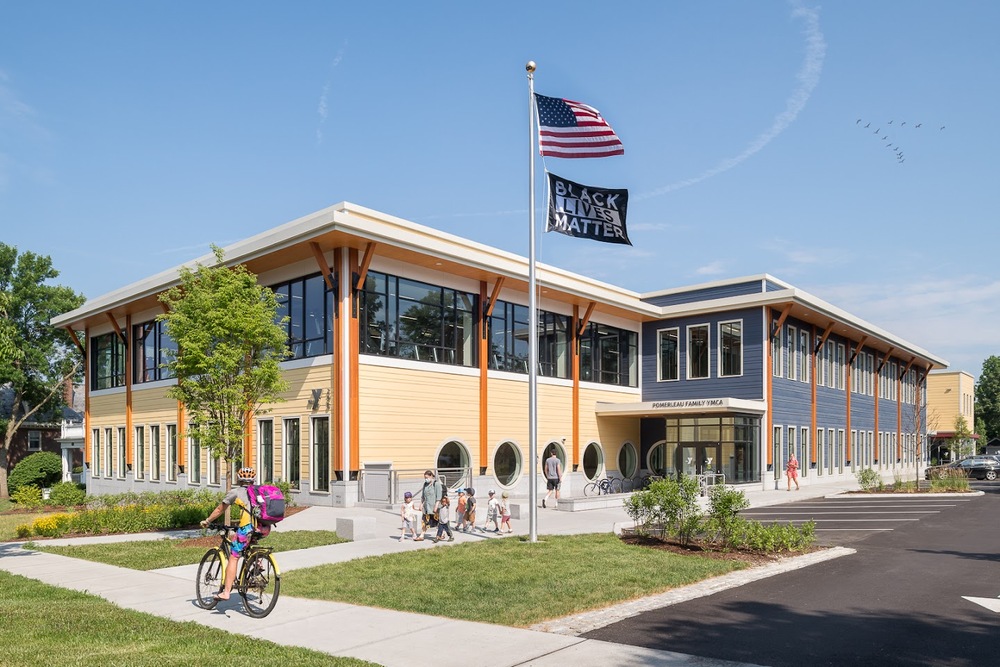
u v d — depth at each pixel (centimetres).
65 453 4816
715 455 3475
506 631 905
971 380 7694
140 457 3556
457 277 2895
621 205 2053
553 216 1967
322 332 2575
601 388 3650
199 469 3136
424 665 767
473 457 2878
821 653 812
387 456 2552
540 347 3309
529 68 1842
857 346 4591
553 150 1923
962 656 803
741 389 3591
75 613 983
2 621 938
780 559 1447
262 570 1005
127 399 3631
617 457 3700
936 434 7038
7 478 4850
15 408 4938
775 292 3459
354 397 2450
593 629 916
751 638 872
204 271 1903
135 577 1290
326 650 822
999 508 2597
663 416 3609
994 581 1232
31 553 1598
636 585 1170
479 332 2955
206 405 1859
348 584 1191
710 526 1570
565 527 1988
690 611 1009
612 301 3478
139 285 3238
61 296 5006
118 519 1966
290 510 2378
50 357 5062
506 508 1869
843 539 1797
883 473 5169
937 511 2495
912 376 6038
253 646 823
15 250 4956
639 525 1756
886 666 768
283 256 2598
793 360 3831
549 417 3303
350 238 2380
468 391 2880
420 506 1850
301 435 2597
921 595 1118
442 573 1283
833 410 4322
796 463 3425
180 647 814
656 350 3906
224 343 1802
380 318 2594
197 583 1056
